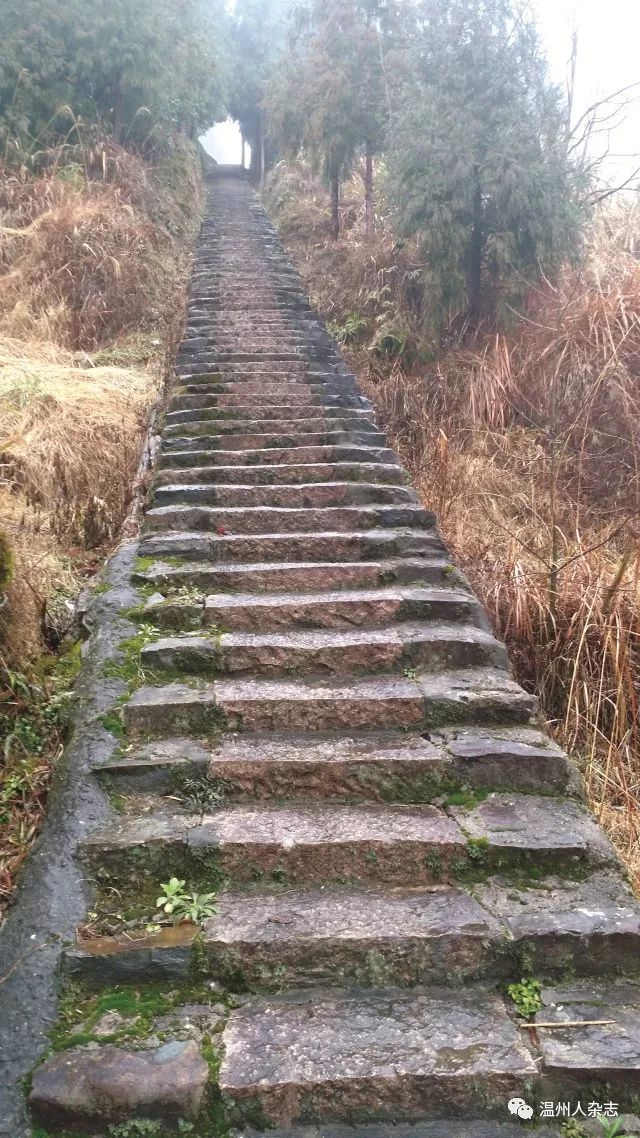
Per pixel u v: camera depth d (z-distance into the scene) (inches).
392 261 289.7
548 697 135.0
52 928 76.7
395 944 75.5
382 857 85.1
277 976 74.7
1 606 115.3
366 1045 68.2
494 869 85.0
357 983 75.1
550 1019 70.9
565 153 231.1
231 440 185.6
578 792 96.0
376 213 339.3
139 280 319.3
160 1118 63.6
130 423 202.8
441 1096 65.2
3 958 73.7
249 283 335.6
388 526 152.9
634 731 123.3
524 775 96.3
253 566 135.3
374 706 104.7
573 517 174.4
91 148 389.1
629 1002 73.2
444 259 238.4
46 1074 64.3
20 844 91.5
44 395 193.2
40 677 114.4
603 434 196.1
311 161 386.9
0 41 360.8
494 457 198.5
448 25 239.3
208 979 74.7
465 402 224.5
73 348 279.6
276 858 84.8
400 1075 65.1
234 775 94.8
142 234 343.0
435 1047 68.1
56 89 371.9
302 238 423.8
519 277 227.9
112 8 384.2
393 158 248.2
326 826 88.8
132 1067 65.1
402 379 240.8
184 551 141.2
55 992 71.3
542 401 210.8
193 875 84.2
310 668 113.8
